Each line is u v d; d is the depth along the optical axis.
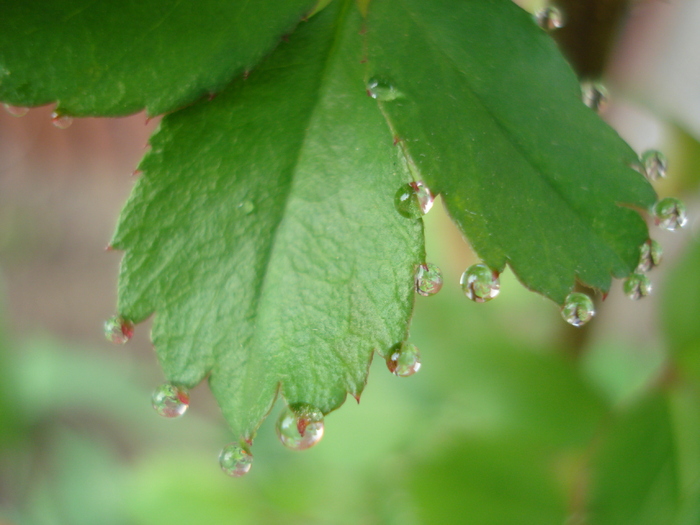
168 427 0.34
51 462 0.32
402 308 0.12
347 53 0.12
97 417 0.34
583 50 0.13
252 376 0.12
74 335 0.39
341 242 0.12
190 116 0.12
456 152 0.12
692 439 0.14
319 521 0.19
